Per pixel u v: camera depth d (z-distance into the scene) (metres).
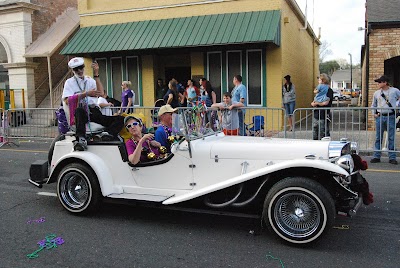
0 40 18.72
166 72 15.99
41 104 19.06
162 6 14.73
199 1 14.18
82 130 5.32
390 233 4.69
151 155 5.16
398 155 9.41
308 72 21.66
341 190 4.29
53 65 19.59
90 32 15.52
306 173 4.45
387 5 14.09
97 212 5.47
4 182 7.42
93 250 4.30
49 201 6.13
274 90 13.62
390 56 12.99
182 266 3.90
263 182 4.43
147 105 15.50
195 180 4.92
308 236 4.20
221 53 14.16
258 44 13.56
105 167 5.26
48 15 19.36
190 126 5.04
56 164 5.50
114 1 15.47
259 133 9.59
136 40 14.34
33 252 4.26
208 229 4.89
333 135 9.84
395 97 8.50
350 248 4.28
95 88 5.83
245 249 4.28
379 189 6.52
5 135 12.16
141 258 4.10
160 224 5.09
